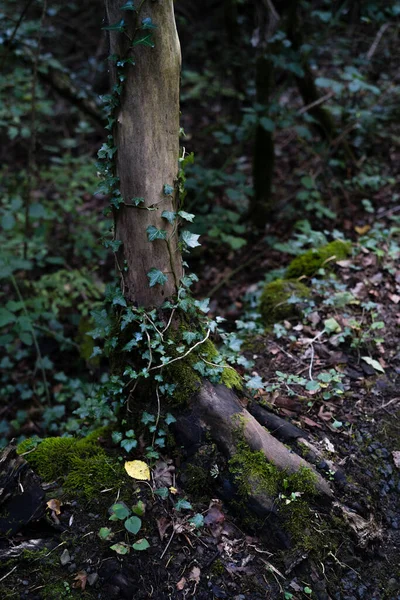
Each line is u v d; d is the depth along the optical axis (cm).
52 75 543
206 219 541
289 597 221
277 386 307
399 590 232
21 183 645
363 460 271
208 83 762
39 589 212
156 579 220
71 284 502
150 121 228
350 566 235
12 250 536
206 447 250
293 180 609
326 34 538
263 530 238
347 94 638
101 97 233
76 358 477
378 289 386
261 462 247
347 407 298
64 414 412
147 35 214
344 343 343
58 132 764
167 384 256
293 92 746
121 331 260
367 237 447
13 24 508
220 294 503
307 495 246
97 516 233
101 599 212
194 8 863
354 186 570
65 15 822
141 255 247
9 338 425
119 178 240
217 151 638
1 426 409
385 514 256
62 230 587
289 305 377
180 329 260
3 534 226
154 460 254
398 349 337
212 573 225
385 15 567
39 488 240
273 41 481
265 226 559
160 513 238
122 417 269
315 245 450
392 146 617
